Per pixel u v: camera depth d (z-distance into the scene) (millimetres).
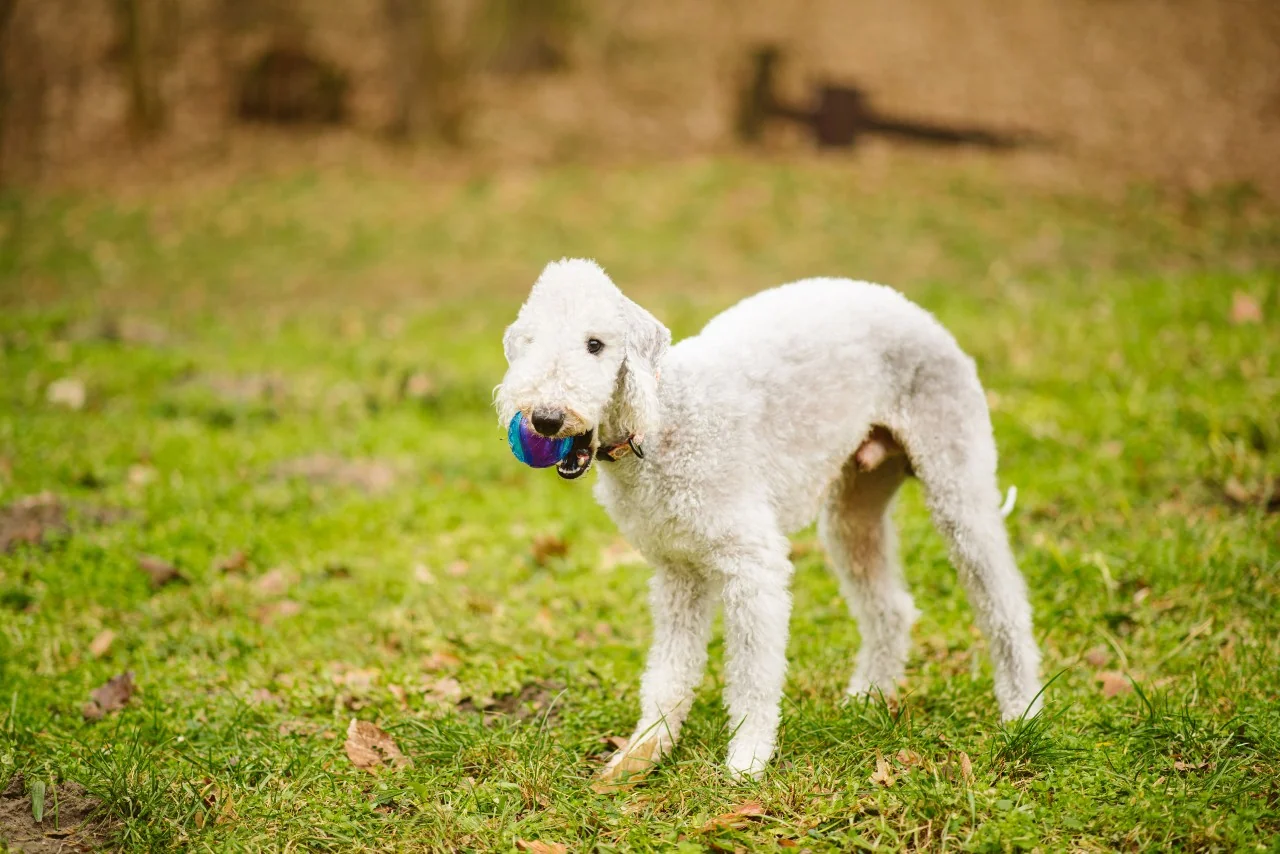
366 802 4223
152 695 5227
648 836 3887
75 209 19141
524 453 3824
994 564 4660
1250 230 15094
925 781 4012
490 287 15250
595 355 3906
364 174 20859
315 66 23766
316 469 8477
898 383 4688
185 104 23609
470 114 23281
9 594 6277
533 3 25438
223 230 18062
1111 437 7598
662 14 26312
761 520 4320
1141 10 24062
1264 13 23531
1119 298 10453
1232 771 4031
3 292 15242
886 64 23531
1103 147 20125
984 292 12500
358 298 14922
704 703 4910
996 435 7789
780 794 4035
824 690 5117
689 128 22969
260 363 11203
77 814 4172
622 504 4375
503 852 3873
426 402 10164
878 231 16391
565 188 19391
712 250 16312
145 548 6930
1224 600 5531
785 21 25109
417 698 5160
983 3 24906
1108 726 4465
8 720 4801
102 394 10109
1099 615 5574
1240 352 8438
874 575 5109
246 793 4258
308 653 5719
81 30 24125
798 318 4586
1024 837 3686
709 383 4312
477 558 7027
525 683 5312
